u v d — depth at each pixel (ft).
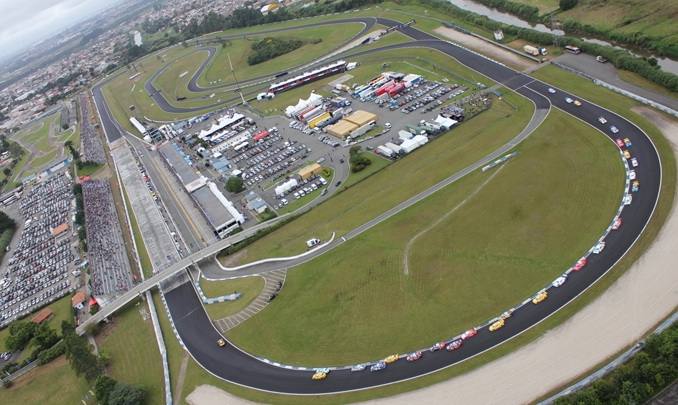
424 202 453.17
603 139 466.70
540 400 263.90
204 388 338.75
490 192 438.81
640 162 420.36
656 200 373.61
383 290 370.94
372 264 398.21
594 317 301.02
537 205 408.05
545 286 333.62
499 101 597.93
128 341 406.21
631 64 567.59
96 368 364.38
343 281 390.63
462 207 431.84
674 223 348.18
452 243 395.96
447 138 552.41
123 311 446.60
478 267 366.22
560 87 585.22
